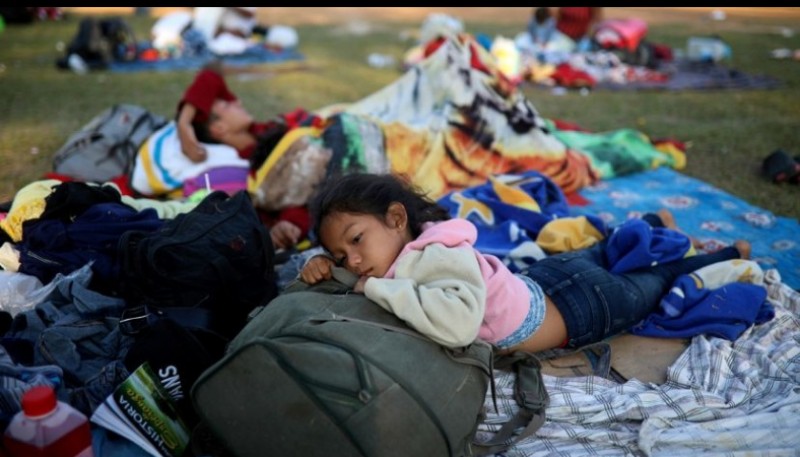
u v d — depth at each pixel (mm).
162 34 9289
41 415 1846
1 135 5855
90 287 2814
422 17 12672
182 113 4320
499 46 7637
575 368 2826
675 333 2947
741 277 3123
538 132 4719
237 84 7812
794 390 2535
